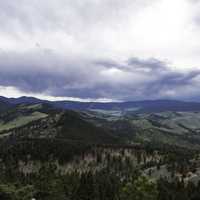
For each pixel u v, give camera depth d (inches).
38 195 4864.7
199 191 4995.1
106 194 4753.9
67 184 5526.6
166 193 4409.5
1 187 4655.5
